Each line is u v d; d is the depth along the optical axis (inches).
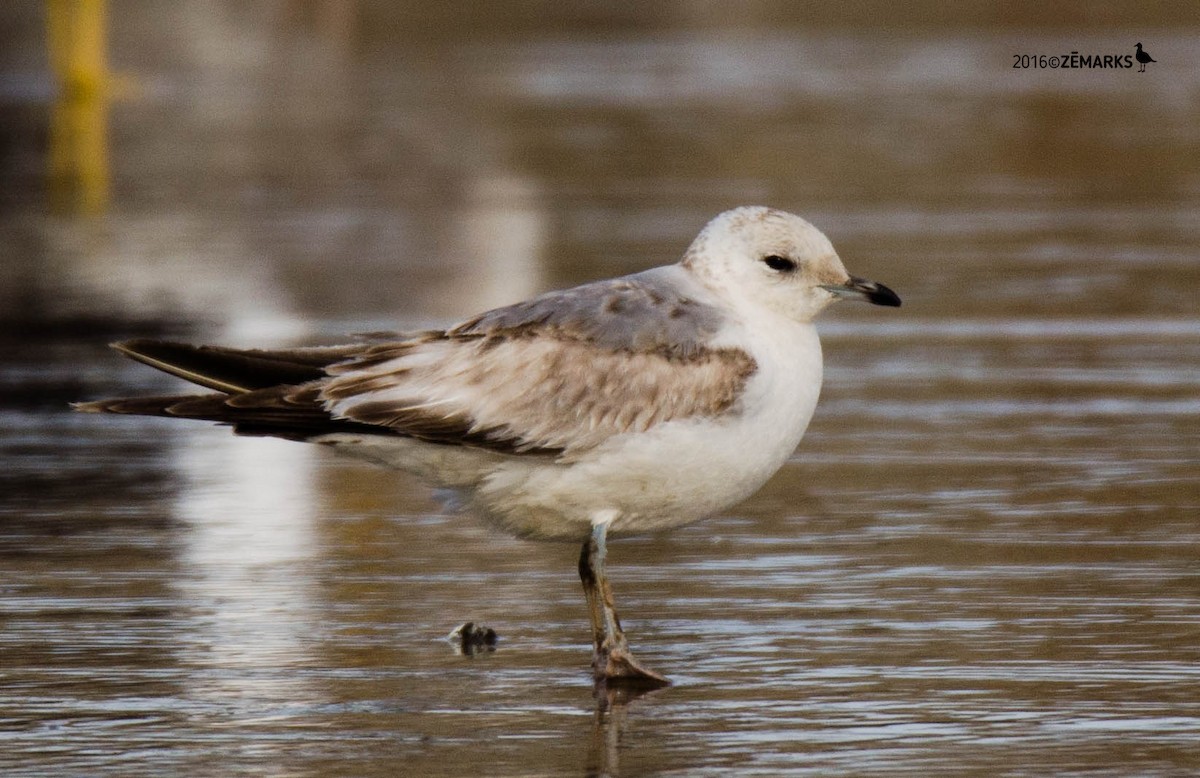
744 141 1354.6
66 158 1312.7
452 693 354.3
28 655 378.0
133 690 355.9
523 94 1647.4
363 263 909.2
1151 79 1758.1
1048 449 561.9
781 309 377.7
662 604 413.4
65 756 319.3
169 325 764.6
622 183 1178.0
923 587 422.3
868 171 1220.5
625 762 314.5
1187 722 330.6
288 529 483.5
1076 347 713.0
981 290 825.5
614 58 1980.8
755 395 366.6
